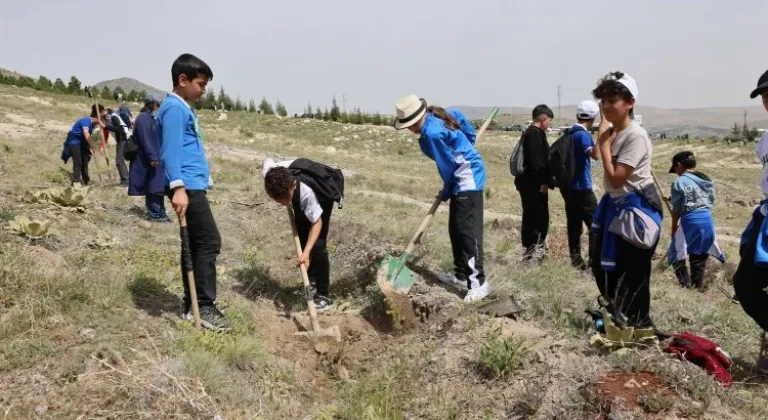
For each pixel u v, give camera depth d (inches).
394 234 286.5
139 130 292.5
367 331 185.3
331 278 231.1
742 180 1457.9
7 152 443.5
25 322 149.7
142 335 155.2
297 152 993.5
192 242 166.4
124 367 137.6
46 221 219.9
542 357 147.2
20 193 296.5
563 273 231.0
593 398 124.1
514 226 368.5
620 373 132.5
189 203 162.6
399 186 661.9
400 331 181.5
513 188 733.3
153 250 231.0
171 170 156.1
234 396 137.0
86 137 407.5
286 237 293.6
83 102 1322.6
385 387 148.4
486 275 219.0
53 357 139.1
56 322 152.6
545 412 127.2
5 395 124.3
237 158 707.4
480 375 146.1
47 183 366.6
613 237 159.6
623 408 118.8
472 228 195.5
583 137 243.0
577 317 183.3
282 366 159.3
